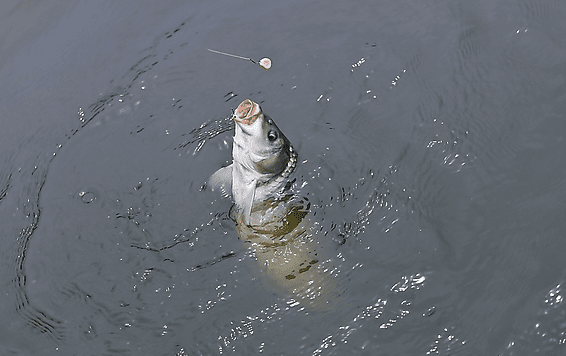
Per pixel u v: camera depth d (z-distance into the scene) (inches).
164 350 161.2
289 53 259.4
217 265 182.4
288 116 230.7
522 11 245.3
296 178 200.1
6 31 309.3
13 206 225.1
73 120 253.4
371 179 196.4
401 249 172.1
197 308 170.4
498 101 210.4
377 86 234.7
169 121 242.8
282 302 166.7
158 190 214.8
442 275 161.9
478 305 152.5
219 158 222.7
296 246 181.3
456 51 239.1
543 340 141.3
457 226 173.6
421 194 186.7
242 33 276.1
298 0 289.0
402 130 212.7
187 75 261.3
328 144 213.5
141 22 297.1
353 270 169.8
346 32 263.9
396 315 155.7
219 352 157.3
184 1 305.1
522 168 183.8
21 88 276.2
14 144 250.7
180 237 195.2
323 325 157.5
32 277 195.0
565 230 163.0
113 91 262.2
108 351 164.6
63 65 282.4
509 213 172.4
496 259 161.6
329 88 238.5
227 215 198.4
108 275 188.1
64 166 234.7
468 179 187.2
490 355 141.7
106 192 218.8
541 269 155.6
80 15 310.7
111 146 238.1
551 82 208.8
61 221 212.2
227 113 239.1
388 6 272.8
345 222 184.4
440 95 221.8
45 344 171.9
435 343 147.3
